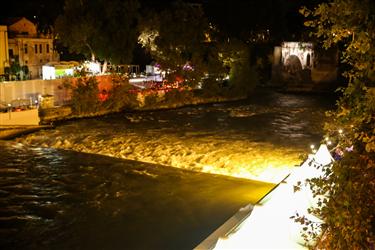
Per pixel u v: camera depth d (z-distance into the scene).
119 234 15.33
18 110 33.06
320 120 38.91
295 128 35.00
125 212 17.27
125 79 43.59
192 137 31.38
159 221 16.33
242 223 7.99
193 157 25.89
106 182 21.06
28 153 26.78
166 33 50.12
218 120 38.81
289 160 24.92
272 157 25.64
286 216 8.11
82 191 19.77
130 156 26.25
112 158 25.75
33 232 15.58
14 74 48.22
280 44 70.19
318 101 52.41
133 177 21.86
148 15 51.56
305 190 9.30
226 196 18.92
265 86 66.31
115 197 18.95
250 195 19.03
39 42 56.59
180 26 50.69
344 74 6.02
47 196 19.12
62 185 20.62
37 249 14.35
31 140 30.30
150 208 17.64
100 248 14.37
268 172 22.64
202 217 16.62
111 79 44.84
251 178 21.66
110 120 38.50
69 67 49.28
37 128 33.41
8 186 20.42
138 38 52.28
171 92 46.72
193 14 52.50
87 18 45.62
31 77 55.25
